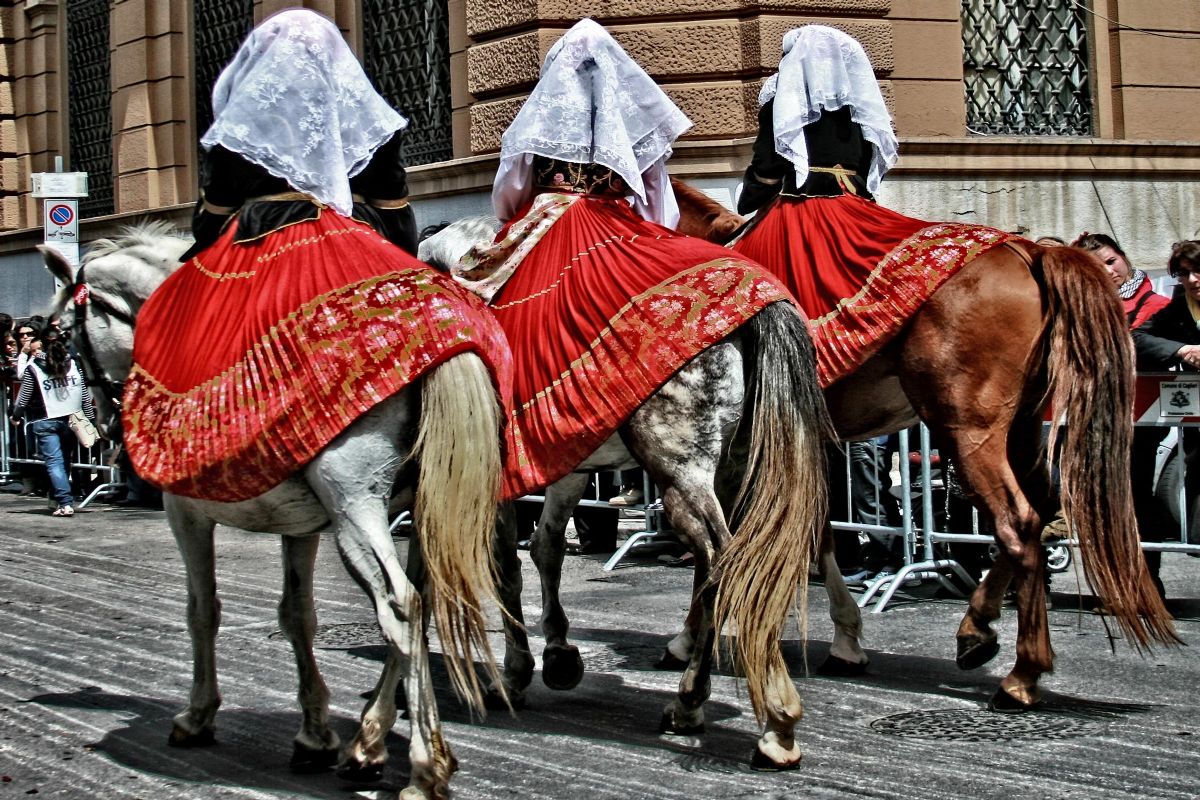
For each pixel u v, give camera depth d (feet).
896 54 37.63
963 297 17.90
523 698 18.93
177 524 15.97
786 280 19.06
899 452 27.25
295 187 14.37
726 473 17.20
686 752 16.11
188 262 14.99
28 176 60.80
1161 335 24.16
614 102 17.63
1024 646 17.81
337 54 14.98
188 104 53.16
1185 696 18.38
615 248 16.63
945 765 15.38
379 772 14.92
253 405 13.52
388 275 13.75
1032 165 38.65
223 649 22.50
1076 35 40.83
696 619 16.96
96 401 17.35
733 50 36.14
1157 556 24.67
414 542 15.71
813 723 17.39
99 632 24.07
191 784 15.17
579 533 33.65
